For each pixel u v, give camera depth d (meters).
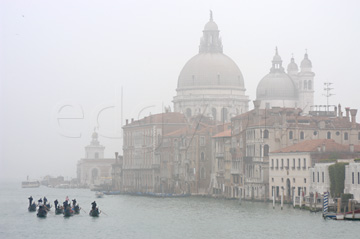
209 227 153.00
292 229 144.50
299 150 197.75
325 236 135.38
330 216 157.12
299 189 197.12
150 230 150.88
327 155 195.25
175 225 158.25
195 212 186.38
